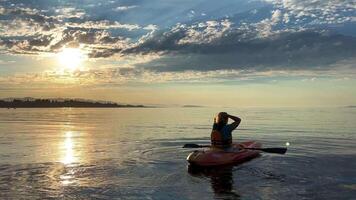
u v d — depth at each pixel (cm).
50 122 5025
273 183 1141
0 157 1631
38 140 2394
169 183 1152
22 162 1496
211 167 1380
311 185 1112
